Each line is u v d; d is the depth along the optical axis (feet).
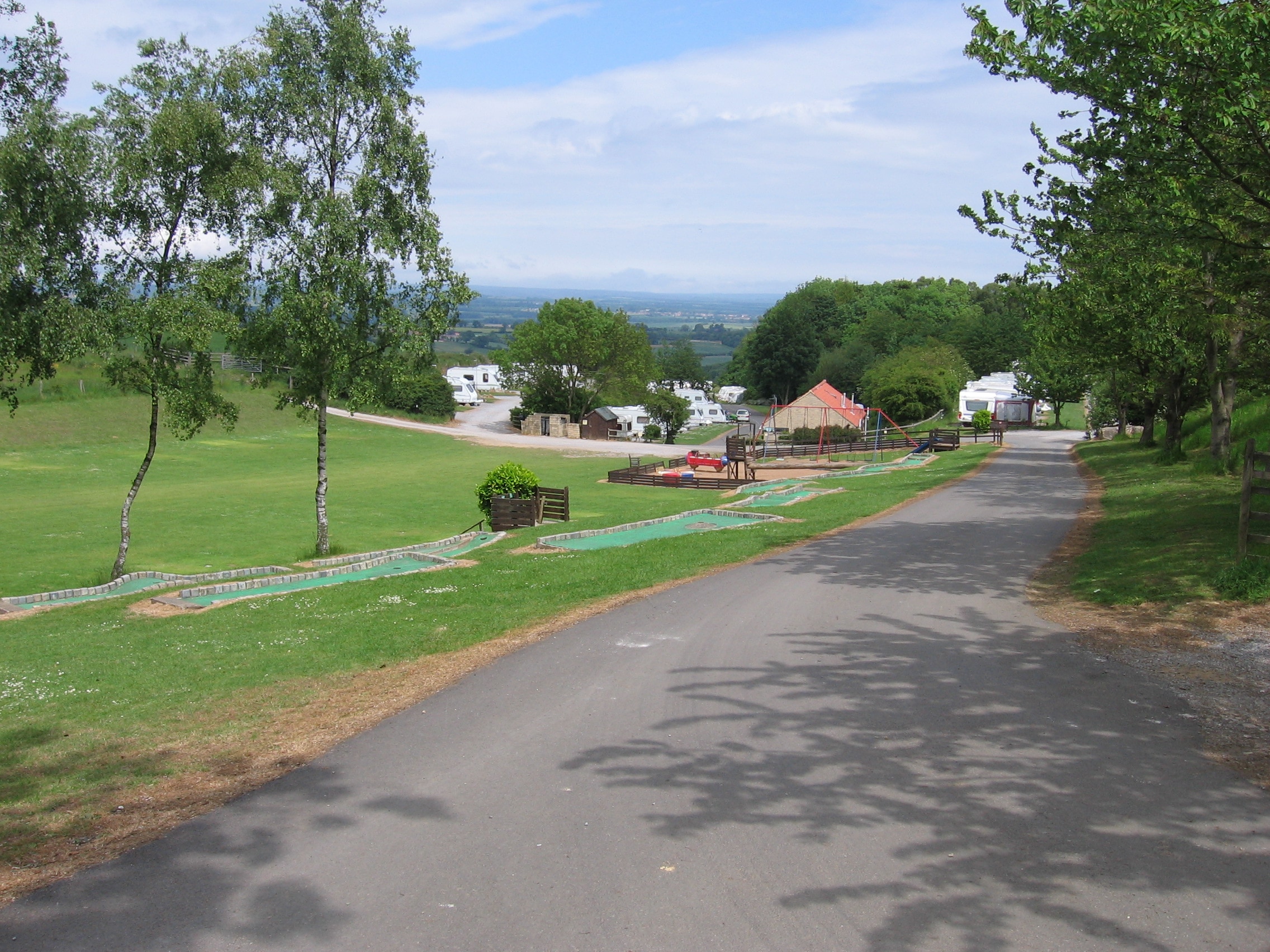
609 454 226.38
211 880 17.17
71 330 64.03
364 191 76.54
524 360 312.71
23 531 101.45
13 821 20.43
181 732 26.68
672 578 48.34
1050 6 37.81
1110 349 95.35
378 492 142.92
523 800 20.62
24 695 33.14
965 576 46.78
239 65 73.05
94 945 14.99
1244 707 25.96
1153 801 20.16
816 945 14.87
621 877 17.12
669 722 25.67
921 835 18.70
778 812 19.80
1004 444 176.35
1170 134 39.11
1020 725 25.04
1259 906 15.94
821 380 391.86
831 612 39.14
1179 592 38.70
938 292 485.97
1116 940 14.96
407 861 17.84
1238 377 63.26
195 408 74.18
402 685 30.37
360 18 77.36
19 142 59.72
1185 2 33.99
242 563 83.05
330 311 76.89
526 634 36.83
